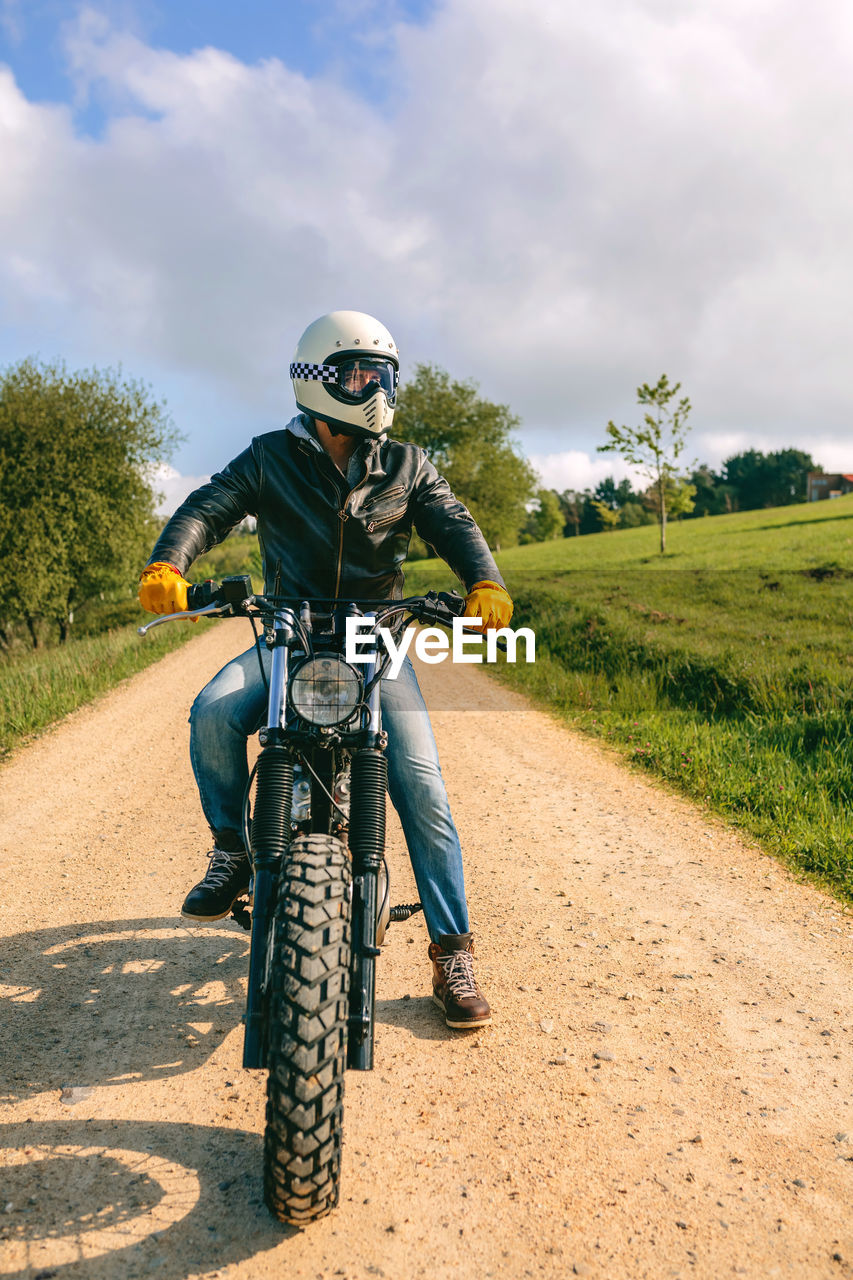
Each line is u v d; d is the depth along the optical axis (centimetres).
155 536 3045
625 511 13025
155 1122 260
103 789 679
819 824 545
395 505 301
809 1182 235
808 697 866
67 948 386
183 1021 323
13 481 2720
